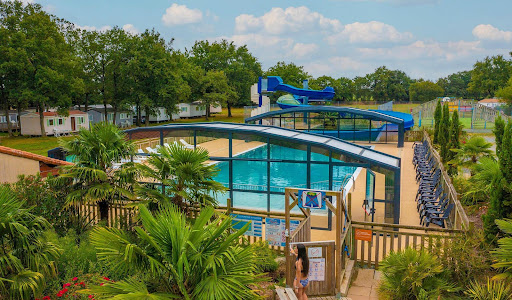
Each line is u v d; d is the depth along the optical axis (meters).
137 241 5.41
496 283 6.73
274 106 44.22
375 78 109.88
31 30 46.38
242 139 14.52
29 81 45.59
